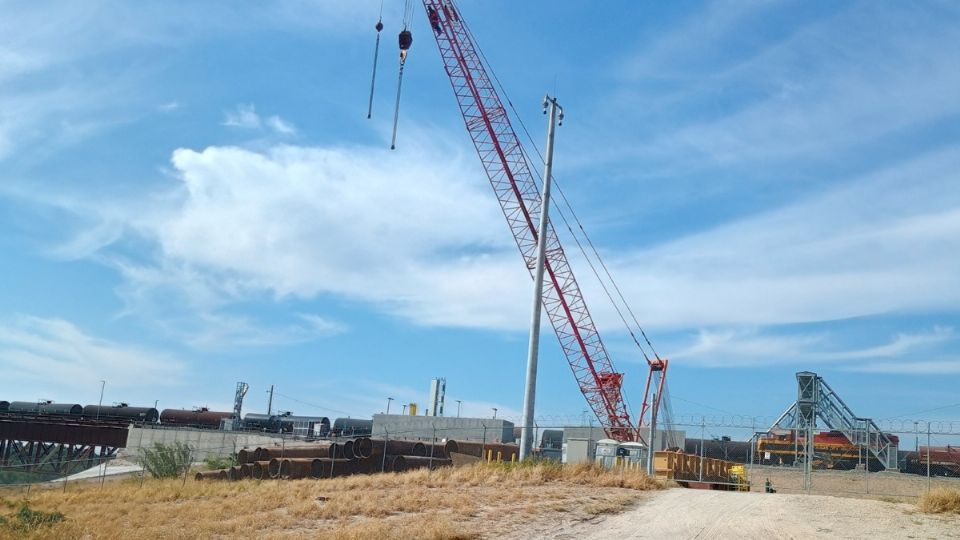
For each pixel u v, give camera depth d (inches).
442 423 3887.8
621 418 3695.9
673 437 3243.1
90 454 4052.7
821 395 3186.5
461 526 864.9
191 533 913.5
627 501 1058.1
